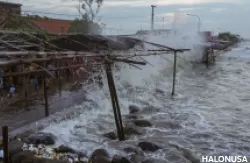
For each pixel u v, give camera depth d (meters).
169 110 21.97
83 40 22.66
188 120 19.36
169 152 13.62
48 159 11.64
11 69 21.05
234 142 15.87
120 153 13.51
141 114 20.38
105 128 17.47
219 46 60.88
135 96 25.23
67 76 28.16
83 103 20.72
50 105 19.70
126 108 21.83
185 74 40.16
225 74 41.81
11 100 20.58
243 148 15.04
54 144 14.34
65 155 12.91
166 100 25.31
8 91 22.47
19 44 19.58
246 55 70.31
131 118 19.16
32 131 15.06
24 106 19.31
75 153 13.24
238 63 55.75
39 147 13.58
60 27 41.69
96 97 22.88
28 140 14.00
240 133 17.34
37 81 23.98
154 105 23.31
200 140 15.98
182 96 26.97
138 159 12.52
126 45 25.27
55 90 23.86
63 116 17.55
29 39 21.25
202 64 51.00
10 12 30.95
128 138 15.84
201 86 32.19
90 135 16.16
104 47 22.72
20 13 34.84
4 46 17.44
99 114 20.02
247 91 29.77
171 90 29.41
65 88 24.59
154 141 15.23
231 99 26.19
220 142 15.80
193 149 14.70
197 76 39.53
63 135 15.70
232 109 22.81
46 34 22.73
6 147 10.18
